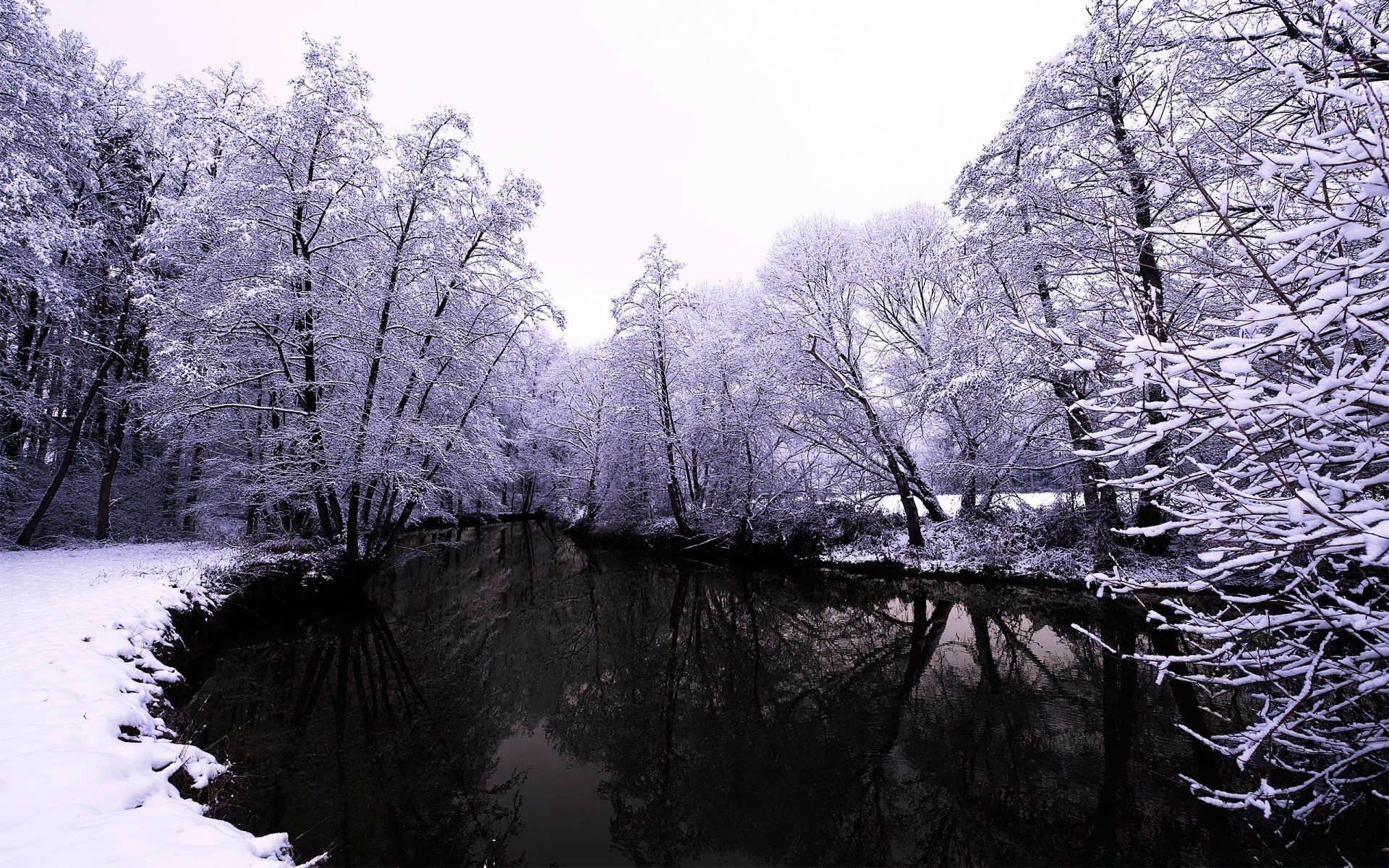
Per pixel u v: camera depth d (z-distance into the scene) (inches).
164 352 409.4
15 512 588.7
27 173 388.5
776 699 341.7
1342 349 96.7
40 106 435.5
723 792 246.8
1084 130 395.9
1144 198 272.1
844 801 234.2
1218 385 104.3
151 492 686.5
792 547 709.3
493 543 1026.1
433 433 503.2
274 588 438.3
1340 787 153.3
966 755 255.4
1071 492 544.4
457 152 516.1
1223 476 107.5
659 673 397.4
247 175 461.1
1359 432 93.3
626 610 564.7
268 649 398.6
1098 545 486.6
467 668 401.1
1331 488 97.1
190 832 124.6
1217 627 121.7
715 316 937.5
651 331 838.5
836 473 714.2
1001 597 492.7
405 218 525.7
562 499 1311.5
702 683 377.4
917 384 585.6
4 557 469.1
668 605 581.0
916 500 806.5
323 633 446.0
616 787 254.2
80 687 194.7
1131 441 107.7
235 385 449.1
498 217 562.3
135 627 277.3
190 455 714.8
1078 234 299.3
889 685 344.8
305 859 186.2
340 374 520.4
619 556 854.5
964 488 631.2
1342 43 135.6
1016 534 552.7
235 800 199.0
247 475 550.9
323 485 487.5
